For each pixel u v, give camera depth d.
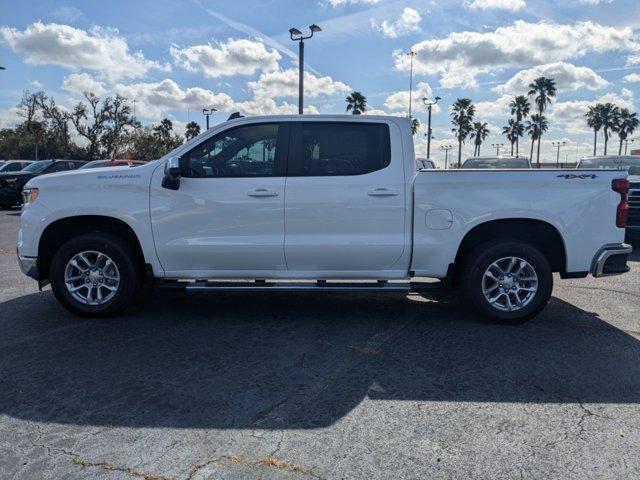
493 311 5.32
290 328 5.27
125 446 3.05
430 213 5.21
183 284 5.39
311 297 6.57
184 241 5.29
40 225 5.34
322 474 2.79
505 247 5.22
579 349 4.68
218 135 5.34
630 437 3.17
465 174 5.18
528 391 3.82
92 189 5.31
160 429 3.25
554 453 3.00
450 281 5.33
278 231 5.25
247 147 5.33
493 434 3.21
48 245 5.62
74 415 3.43
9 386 3.86
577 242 5.23
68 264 5.38
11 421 3.35
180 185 5.25
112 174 5.34
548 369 4.22
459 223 5.21
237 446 3.06
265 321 5.51
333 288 5.30
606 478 2.76
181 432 3.21
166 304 6.17
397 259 5.30
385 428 3.27
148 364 4.29
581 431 3.24
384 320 5.57
